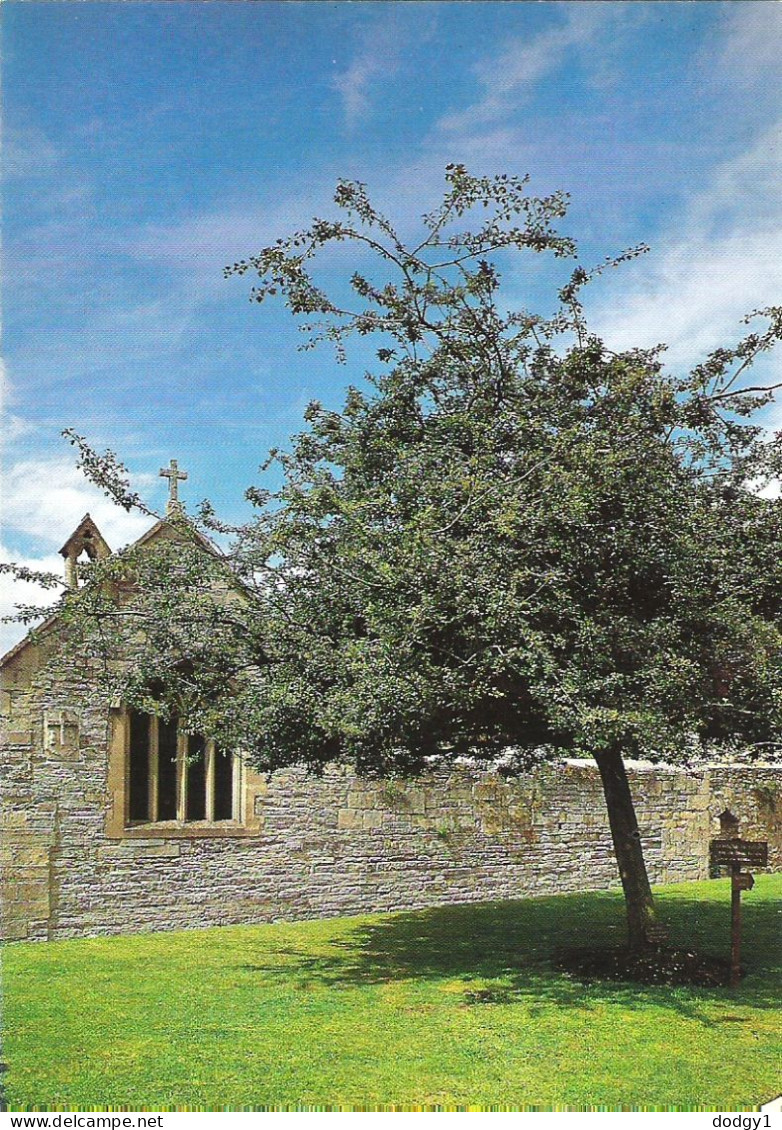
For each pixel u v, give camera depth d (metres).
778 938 13.99
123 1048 8.91
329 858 16.86
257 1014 10.08
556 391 11.03
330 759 12.09
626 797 12.34
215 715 11.85
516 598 9.58
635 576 10.23
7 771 14.67
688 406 10.52
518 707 10.96
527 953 13.22
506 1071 8.30
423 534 9.43
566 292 11.05
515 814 18.67
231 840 16.16
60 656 13.94
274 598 11.47
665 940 12.02
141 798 15.80
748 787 21.39
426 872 17.66
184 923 15.64
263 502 11.70
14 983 11.57
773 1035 9.25
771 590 10.69
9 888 14.48
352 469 11.22
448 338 11.09
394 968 12.35
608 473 9.59
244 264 10.55
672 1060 8.58
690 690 9.67
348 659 9.77
